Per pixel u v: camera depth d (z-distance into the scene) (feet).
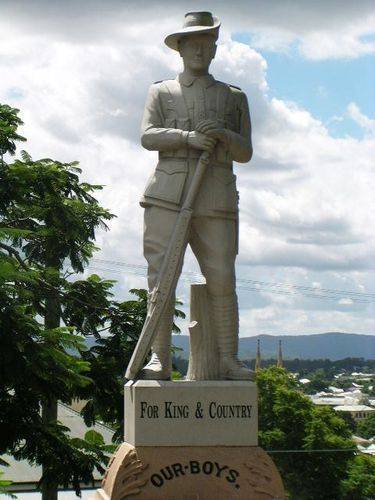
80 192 63.31
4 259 44.09
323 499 102.94
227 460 29.32
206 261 31.22
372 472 103.65
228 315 31.19
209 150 30.91
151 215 31.17
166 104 31.78
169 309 30.83
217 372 31.17
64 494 70.13
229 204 31.27
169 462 29.09
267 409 106.63
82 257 61.93
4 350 41.70
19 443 46.96
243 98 32.42
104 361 55.47
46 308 57.16
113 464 29.91
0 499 42.86
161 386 29.48
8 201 54.95
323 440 103.55
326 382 335.47
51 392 43.47
